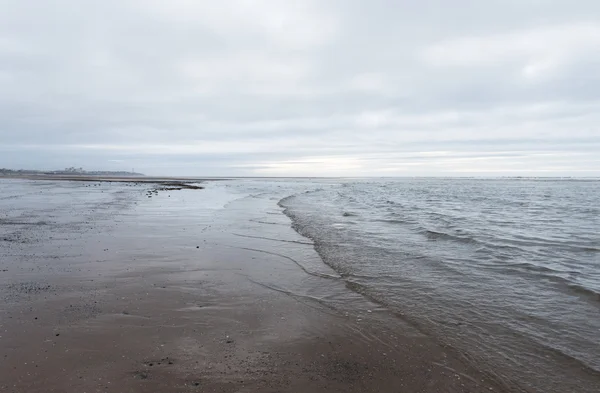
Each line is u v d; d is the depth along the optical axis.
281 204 25.34
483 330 5.10
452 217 19.22
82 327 4.78
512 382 3.85
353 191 50.25
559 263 9.16
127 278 7.04
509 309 5.89
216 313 5.49
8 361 3.87
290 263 8.70
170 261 8.46
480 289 6.91
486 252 10.19
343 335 4.88
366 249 10.34
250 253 9.60
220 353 4.27
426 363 4.20
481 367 4.13
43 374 3.65
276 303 6.02
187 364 3.98
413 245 10.99
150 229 12.91
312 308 5.84
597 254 10.32
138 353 4.17
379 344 4.64
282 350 4.41
